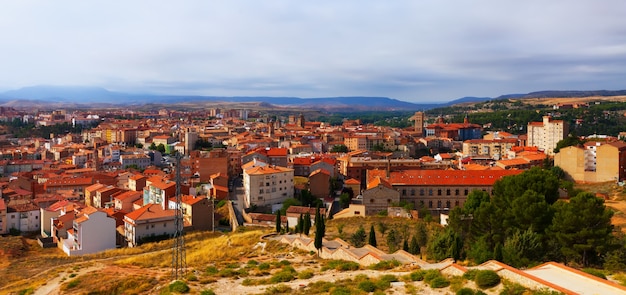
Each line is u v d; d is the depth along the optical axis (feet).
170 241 520.42
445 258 288.30
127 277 303.68
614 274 223.51
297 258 316.81
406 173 609.42
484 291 184.03
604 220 275.39
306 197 653.30
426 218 474.49
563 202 327.47
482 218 318.04
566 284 177.68
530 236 271.28
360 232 362.33
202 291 234.79
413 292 197.06
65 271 384.27
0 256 513.45
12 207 654.53
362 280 222.89
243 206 641.40
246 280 253.24
